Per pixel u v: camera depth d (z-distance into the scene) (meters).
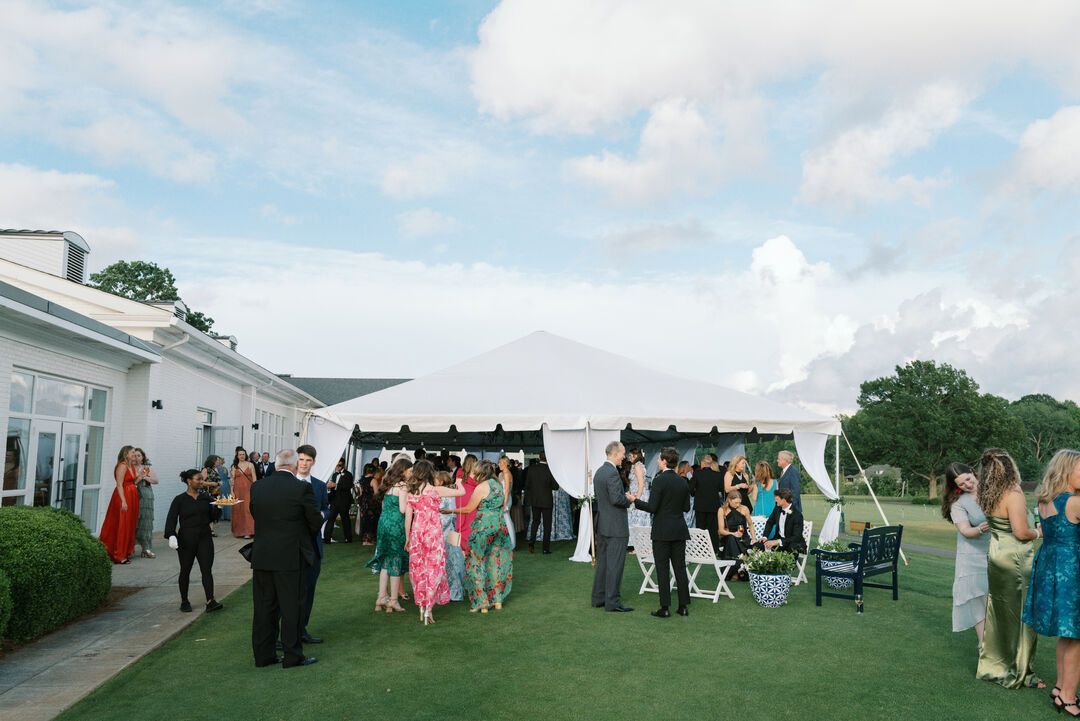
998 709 5.07
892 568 8.90
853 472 90.38
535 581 10.18
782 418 13.22
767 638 6.98
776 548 9.11
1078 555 4.95
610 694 5.34
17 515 7.43
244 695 5.28
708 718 4.87
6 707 5.03
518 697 5.26
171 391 16.08
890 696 5.32
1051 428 102.25
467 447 24.58
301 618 6.34
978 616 6.13
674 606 8.48
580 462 12.37
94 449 13.21
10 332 10.09
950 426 78.00
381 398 13.53
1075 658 5.00
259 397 24.48
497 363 15.12
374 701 5.16
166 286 47.44
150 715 4.88
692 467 14.30
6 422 10.13
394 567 8.09
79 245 18.11
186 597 7.95
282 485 6.03
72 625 7.32
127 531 11.48
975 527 6.13
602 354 16.14
